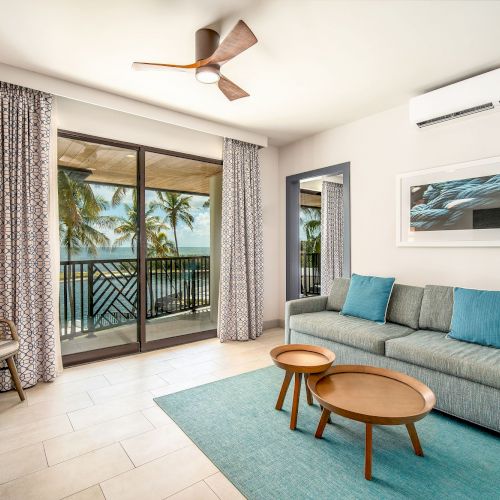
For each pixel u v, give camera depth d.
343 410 1.59
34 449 1.86
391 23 2.11
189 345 3.88
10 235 2.65
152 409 2.32
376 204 3.59
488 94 2.56
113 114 3.36
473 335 2.35
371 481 1.60
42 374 2.81
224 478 1.63
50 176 2.89
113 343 3.67
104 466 1.72
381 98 3.21
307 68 2.66
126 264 4.15
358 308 3.15
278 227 4.86
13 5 1.95
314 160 4.30
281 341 4.07
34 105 2.81
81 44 2.35
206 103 3.35
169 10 1.99
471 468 1.70
